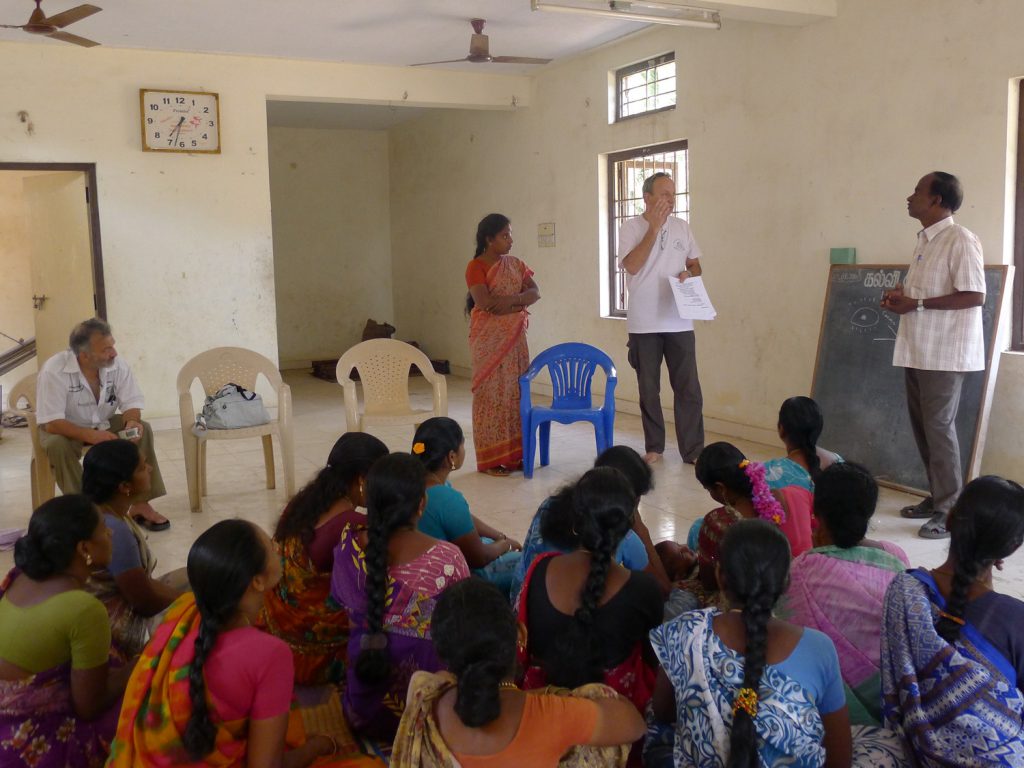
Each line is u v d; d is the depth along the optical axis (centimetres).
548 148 821
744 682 164
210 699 172
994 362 452
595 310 779
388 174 1155
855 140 529
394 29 662
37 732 195
